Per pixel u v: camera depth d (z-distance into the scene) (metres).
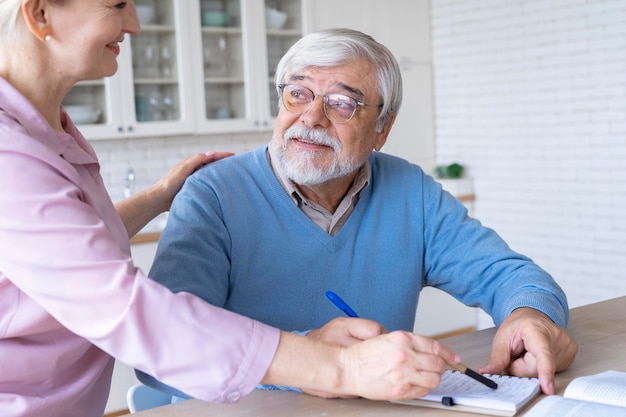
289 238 1.87
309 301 1.87
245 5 4.80
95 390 1.39
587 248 4.87
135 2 4.43
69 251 1.07
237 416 1.28
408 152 5.60
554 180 5.01
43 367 1.21
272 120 4.97
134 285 1.09
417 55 5.62
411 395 1.19
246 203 1.86
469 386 1.35
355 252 1.92
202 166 1.98
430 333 5.08
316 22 5.10
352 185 1.93
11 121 1.12
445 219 2.01
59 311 1.09
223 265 1.78
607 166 4.72
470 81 5.48
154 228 4.50
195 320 1.12
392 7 5.47
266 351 1.14
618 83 4.61
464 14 5.46
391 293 1.95
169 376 1.12
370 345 1.20
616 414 1.19
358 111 1.81
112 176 4.75
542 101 5.03
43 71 1.20
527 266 1.81
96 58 1.21
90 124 4.32
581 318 1.86
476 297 1.91
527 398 1.28
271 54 4.96
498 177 5.36
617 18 4.58
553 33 4.93
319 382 1.17
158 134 4.53
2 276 1.13
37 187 1.07
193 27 4.63
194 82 4.65
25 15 1.14
